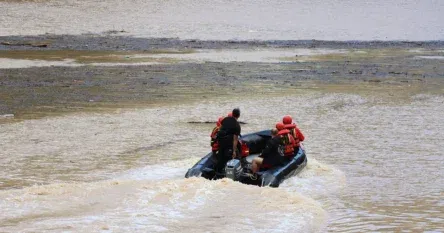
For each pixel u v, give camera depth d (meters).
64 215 24.34
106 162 36.25
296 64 93.94
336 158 37.75
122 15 172.88
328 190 30.44
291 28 157.25
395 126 48.34
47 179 32.38
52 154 38.28
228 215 24.81
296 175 32.41
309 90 67.69
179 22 163.12
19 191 27.75
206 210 25.28
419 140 43.25
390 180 32.72
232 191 27.80
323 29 157.12
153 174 32.88
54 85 68.75
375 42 135.00
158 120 50.16
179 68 86.31
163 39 133.50
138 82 72.25
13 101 58.09
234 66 89.88
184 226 23.39
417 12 191.50
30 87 66.94
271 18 173.88
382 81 76.19
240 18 172.38
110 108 55.47
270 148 30.94
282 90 67.38
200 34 143.88
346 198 29.17
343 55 108.75
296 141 32.84
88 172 33.81
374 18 179.25
